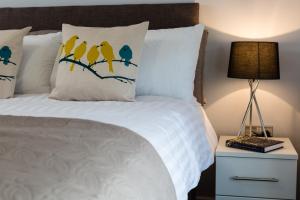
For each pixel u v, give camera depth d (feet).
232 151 7.09
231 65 7.47
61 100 7.25
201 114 7.47
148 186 3.99
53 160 3.68
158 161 4.53
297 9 8.07
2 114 5.83
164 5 8.55
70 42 7.41
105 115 5.74
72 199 3.07
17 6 9.66
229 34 8.43
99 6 8.89
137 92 7.64
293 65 8.20
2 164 3.54
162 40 7.69
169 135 5.43
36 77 7.97
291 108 8.30
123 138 4.55
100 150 4.08
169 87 7.48
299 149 8.34
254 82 8.34
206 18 8.52
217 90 8.60
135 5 8.71
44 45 8.15
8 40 7.72
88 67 7.13
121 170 3.81
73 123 5.09
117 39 7.19
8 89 7.52
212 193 8.75
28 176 3.28
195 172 5.79
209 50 8.54
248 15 8.29
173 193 4.58
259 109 8.10
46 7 9.23
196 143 6.36
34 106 6.49
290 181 6.95
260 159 6.98
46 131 4.66
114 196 3.40
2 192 2.99
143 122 5.41
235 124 8.58
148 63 7.57
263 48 7.18
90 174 3.52
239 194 7.13
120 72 7.04
